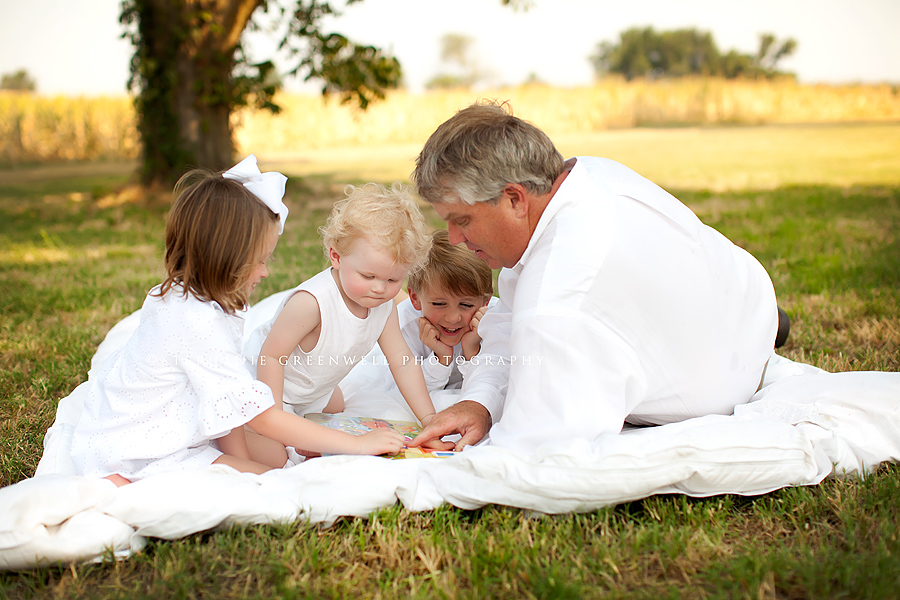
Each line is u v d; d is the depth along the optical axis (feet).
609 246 5.91
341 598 4.99
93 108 72.69
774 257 17.40
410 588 5.10
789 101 95.14
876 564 5.08
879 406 6.53
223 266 6.31
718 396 6.70
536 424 5.93
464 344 8.81
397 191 7.01
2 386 9.45
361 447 6.46
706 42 154.10
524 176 5.88
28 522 5.17
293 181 37.73
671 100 94.02
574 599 4.89
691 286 6.18
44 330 12.25
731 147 59.93
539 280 5.95
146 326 6.40
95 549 5.33
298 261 18.60
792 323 11.66
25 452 7.49
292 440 6.45
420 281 8.35
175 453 6.33
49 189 42.91
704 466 5.76
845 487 6.16
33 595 5.13
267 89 29.78
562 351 5.82
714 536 5.59
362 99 32.04
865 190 31.40
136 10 28.22
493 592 5.01
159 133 29.76
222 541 5.56
